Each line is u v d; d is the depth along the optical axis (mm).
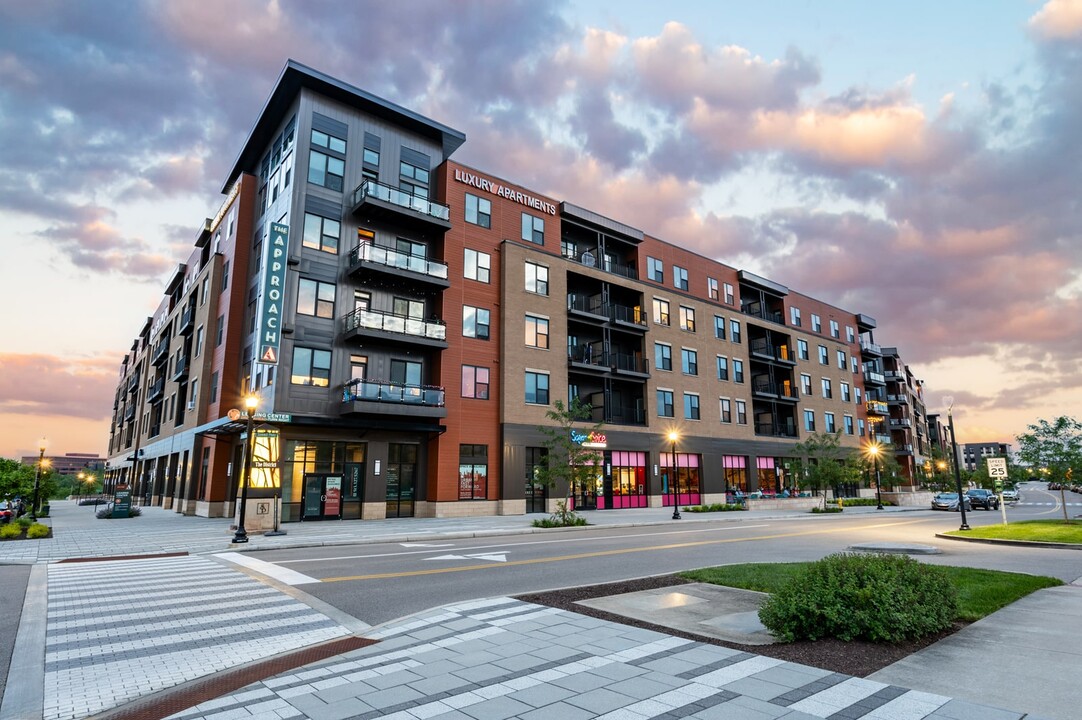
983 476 65250
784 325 55656
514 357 33375
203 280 38500
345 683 5461
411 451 30406
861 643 6422
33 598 10078
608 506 37031
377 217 30562
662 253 45094
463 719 4492
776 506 38906
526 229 36375
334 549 17062
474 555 15375
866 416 64062
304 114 29469
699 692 4980
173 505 39500
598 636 6914
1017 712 4477
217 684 5797
